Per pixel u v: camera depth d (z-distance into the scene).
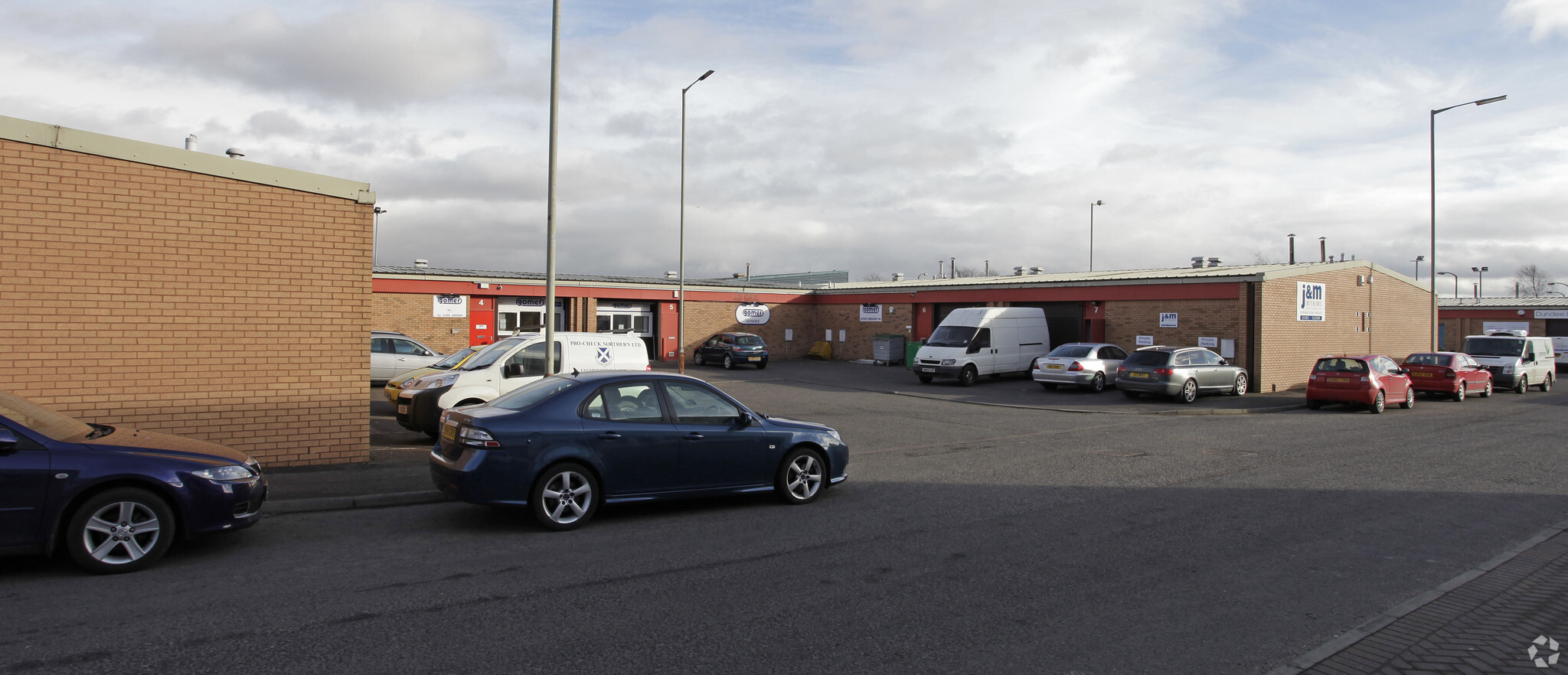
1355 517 8.01
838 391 23.58
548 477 7.35
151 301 9.20
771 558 6.46
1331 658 4.52
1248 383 23.75
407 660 4.35
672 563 6.30
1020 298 30.48
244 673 4.16
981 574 6.03
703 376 28.92
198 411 9.50
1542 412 19.44
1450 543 7.06
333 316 10.34
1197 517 7.96
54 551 6.05
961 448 13.08
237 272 9.72
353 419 10.48
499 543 6.95
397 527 7.52
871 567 6.20
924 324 34.81
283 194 9.99
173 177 9.33
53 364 8.69
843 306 39.06
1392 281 29.94
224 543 6.92
